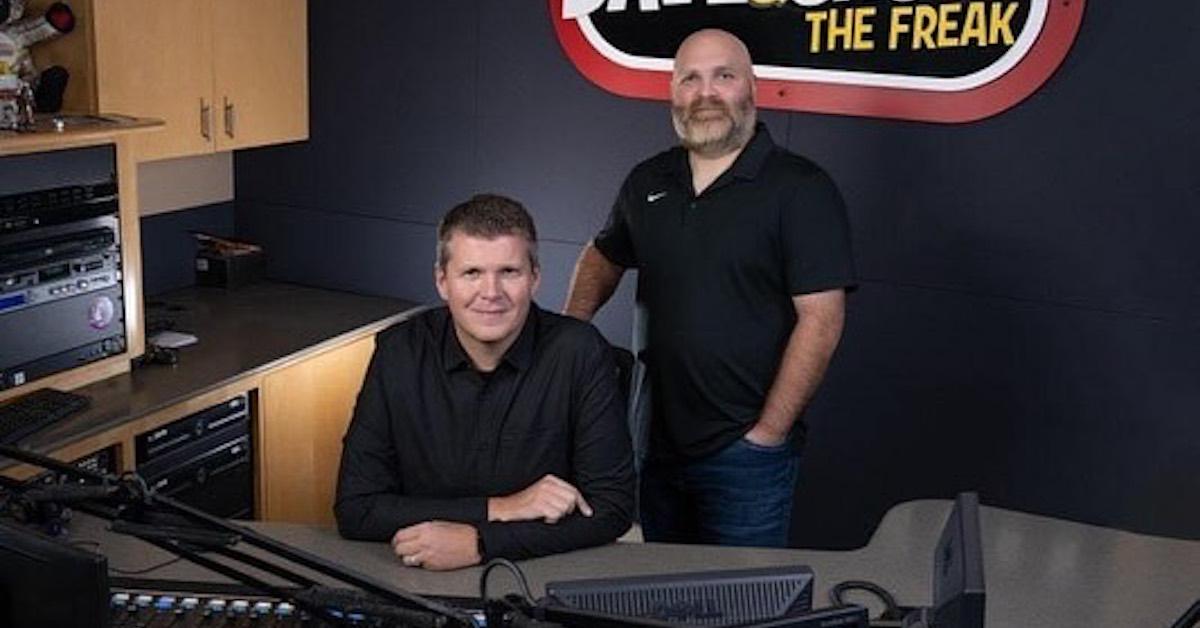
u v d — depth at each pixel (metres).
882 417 4.00
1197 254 3.54
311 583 1.54
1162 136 3.51
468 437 2.44
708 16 3.95
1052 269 3.71
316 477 4.18
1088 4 3.51
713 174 3.08
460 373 2.44
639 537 4.21
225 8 4.04
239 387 3.74
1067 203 3.66
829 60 3.82
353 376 4.26
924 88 3.73
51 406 3.26
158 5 3.79
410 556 2.25
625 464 2.46
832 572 2.29
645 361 3.19
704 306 3.06
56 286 3.36
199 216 4.66
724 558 2.35
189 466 3.63
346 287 4.73
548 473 2.47
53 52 3.64
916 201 3.83
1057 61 3.56
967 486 3.94
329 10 4.48
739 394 3.09
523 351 2.43
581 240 4.32
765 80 3.92
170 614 2.00
